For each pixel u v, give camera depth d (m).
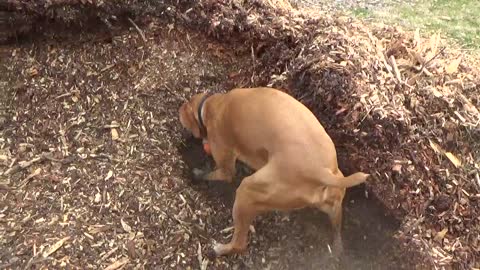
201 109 4.18
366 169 4.12
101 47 4.88
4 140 4.48
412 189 3.98
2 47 4.84
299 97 4.39
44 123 4.56
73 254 3.93
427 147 4.11
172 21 4.91
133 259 3.96
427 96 4.30
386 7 5.99
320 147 3.59
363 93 4.21
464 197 3.98
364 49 4.52
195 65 4.84
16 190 4.21
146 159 4.43
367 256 4.05
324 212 4.07
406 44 4.76
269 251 4.12
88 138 4.50
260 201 3.70
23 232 4.01
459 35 5.65
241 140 3.89
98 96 4.70
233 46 4.81
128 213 4.16
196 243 4.10
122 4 4.87
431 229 3.89
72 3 4.75
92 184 4.27
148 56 4.85
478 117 4.25
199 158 4.57
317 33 4.64
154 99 4.70
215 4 4.83
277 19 4.75
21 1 4.67
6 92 4.71
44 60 4.82
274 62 4.68
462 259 3.79
